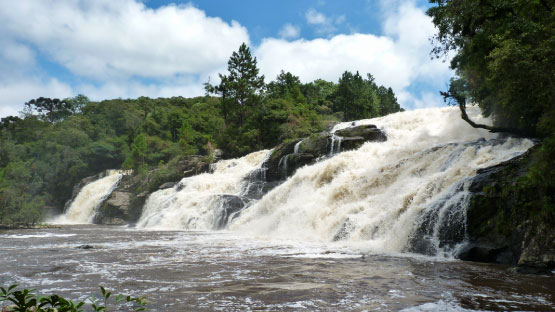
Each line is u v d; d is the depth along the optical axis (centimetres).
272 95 9162
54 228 3544
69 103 14738
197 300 773
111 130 9812
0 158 7150
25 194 4334
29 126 10425
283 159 3988
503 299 788
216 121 7575
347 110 8781
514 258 1286
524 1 1872
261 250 1627
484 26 2152
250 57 7362
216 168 4897
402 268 1170
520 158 1516
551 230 1182
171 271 1119
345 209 2261
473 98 2741
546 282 966
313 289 876
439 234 1516
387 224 1842
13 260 1355
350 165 2958
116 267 1197
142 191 5081
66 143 8112
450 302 760
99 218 4834
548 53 1638
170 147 7106
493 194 1417
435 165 2294
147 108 12188
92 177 6575
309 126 5791
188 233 2733
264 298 789
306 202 2697
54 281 976
